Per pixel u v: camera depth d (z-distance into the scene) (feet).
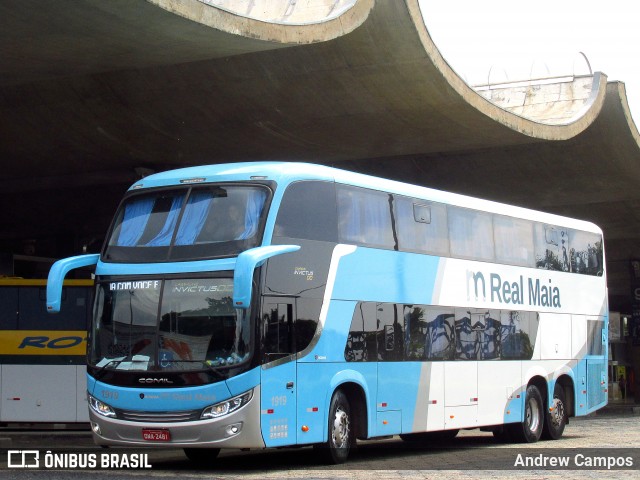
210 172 46.60
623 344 165.27
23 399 71.51
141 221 46.60
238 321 43.04
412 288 53.72
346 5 72.13
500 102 121.49
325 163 108.68
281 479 41.29
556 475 44.19
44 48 62.85
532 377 64.90
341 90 84.48
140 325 44.52
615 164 122.21
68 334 71.87
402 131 96.07
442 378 55.57
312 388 45.91
